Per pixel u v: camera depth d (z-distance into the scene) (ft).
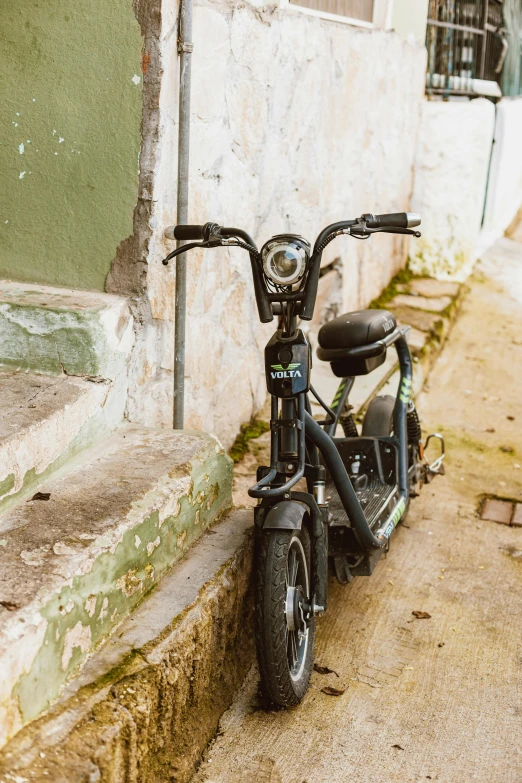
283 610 8.13
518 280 23.68
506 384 18.17
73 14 9.70
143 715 6.88
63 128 10.07
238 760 8.08
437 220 22.48
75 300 10.07
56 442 8.87
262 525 8.41
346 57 15.93
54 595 6.74
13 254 10.68
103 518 7.97
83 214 10.26
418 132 21.93
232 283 12.55
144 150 9.85
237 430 13.46
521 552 12.12
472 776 7.98
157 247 10.26
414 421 11.95
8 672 6.11
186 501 9.09
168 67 9.73
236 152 12.03
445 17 22.39
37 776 5.95
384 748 8.30
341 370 10.50
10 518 7.89
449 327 20.44
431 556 11.93
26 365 9.98
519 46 27.78
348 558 10.08
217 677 8.77
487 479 14.29
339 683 9.25
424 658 9.72
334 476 9.12
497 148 24.94
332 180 16.29
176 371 10.72
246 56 11.83
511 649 9.94
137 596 8.11
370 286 20.10
